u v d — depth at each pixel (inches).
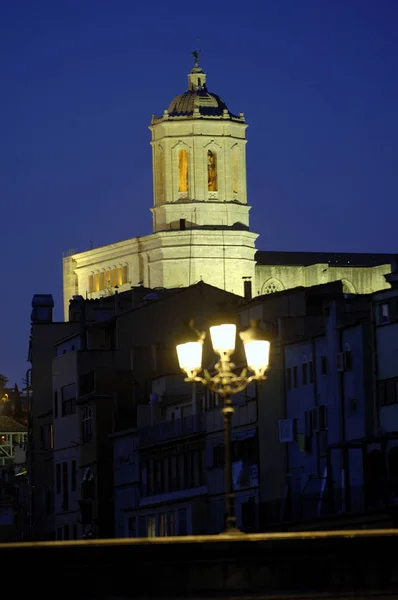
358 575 3823.8
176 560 3750.0
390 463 6417.3
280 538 3764.8
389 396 6530.5
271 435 7313.0
